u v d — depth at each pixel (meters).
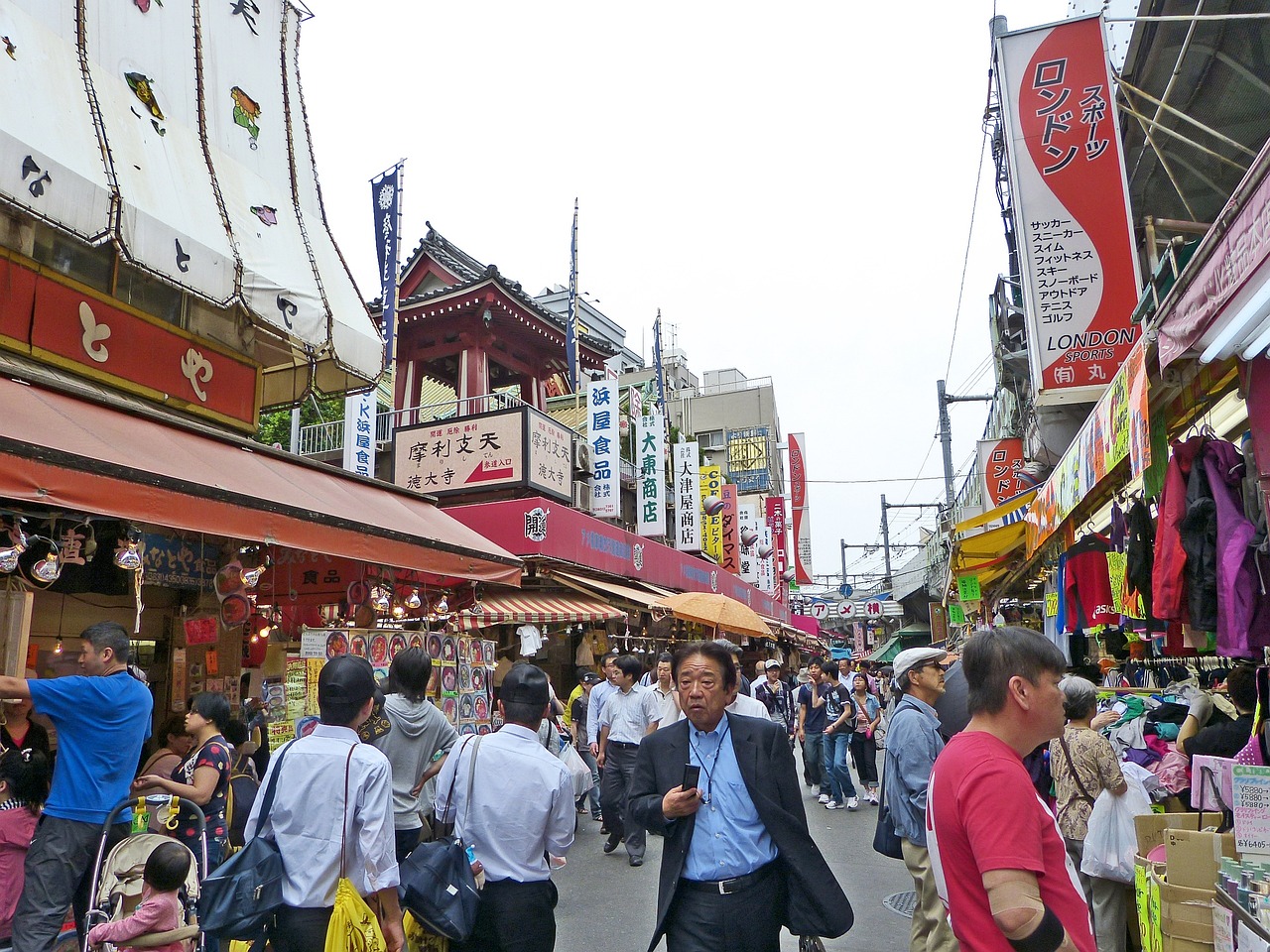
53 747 5.71
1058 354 7.45
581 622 15.21
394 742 4.64
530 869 3.62
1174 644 5.37
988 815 2.10
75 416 5.54
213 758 4.77
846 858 8.10
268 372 10.34
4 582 5.77
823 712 11.33
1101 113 7.70
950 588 15.88
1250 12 7.11
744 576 28.72
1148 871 3.87
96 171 6.23
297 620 8.75
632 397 20.16
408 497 9.13
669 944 3.27
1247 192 3.09
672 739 3.48
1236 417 4.67
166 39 7.70
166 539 7.59
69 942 4.58
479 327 17.64
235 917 3.08
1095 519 8.65
